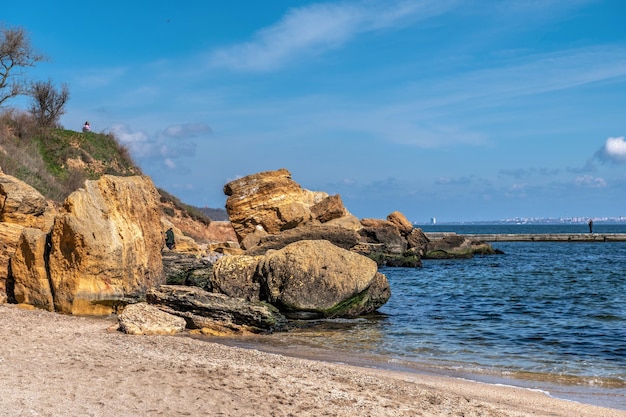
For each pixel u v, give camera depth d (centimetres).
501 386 1355
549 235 10556
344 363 1562
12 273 2172
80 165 5266
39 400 907
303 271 2245
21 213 2398
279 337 1942
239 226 4747
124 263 2211
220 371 1216
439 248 6328
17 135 5028
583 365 1608
